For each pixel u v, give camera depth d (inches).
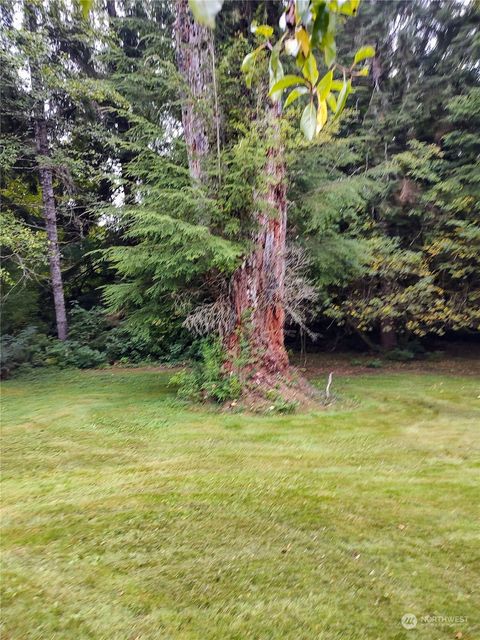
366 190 343.6
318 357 475.8
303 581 91.2
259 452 177.3
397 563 97.3
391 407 254.1
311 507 125.4
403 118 371.2
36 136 404.8
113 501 131.0
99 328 466.6
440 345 508.4
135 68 380.2
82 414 241.6
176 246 239.9
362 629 77.4
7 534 112.3
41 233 378.6
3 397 291.9
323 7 34.1
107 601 85.7
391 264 362.9
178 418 229.0
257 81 234.1
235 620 80.0
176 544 106.1
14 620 81.0
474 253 342.3
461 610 82.0
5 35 319.0
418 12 368.8
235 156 238.1
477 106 327.9
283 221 273.1
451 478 147.4
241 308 262.2
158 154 268.8
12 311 432.8
